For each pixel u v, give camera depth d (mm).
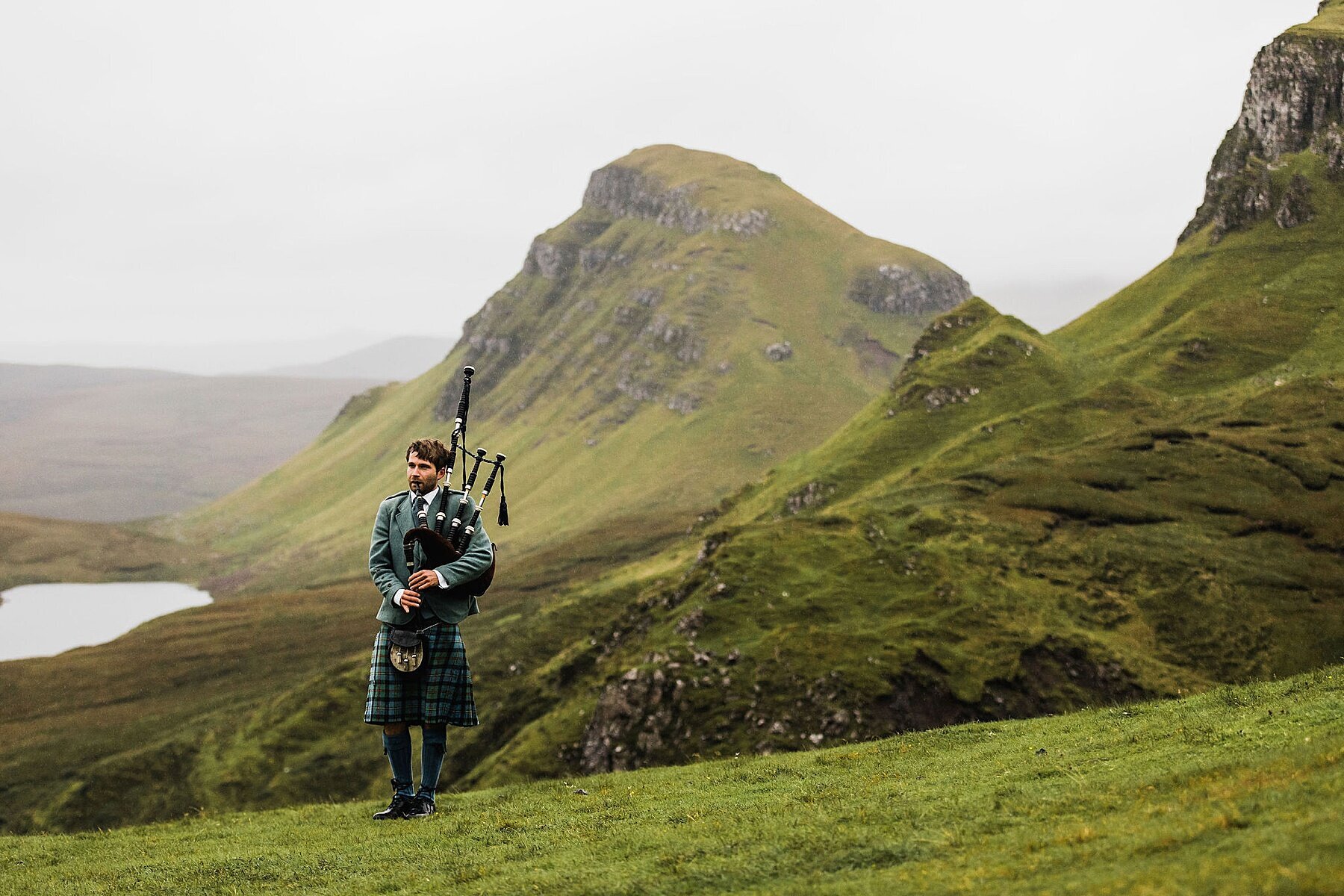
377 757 142500
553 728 89688
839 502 167250
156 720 190875
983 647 82438
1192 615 93188
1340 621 93062
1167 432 134250
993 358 186375
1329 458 122938
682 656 84062
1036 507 113625
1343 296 175875
